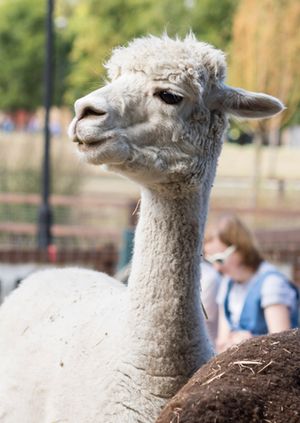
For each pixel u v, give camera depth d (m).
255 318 8.78
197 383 5.11
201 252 6.04
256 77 35.53
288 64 35.38
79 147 5.70
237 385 4.98
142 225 6.00
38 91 66.75
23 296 7.35
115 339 5.97
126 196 27.48
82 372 6.04
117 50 6.06
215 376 5.09
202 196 6.05
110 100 5.70
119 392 5.82
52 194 25.30
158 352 5.81
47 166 21.69
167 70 5.82
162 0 46.19
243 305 8.86
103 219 24.16
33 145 25.80
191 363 5.87
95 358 6.02
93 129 5.59
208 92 6.07
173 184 5.90
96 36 49.94
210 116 6.09
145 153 5.77
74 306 6.76
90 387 5.95
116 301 6.33
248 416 4.79
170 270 5.89
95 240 21.67
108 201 24.72
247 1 36.06
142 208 6.02
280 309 8.67
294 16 35.34
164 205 5.93
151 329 5.83
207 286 9.20
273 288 8.72
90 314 6.42
